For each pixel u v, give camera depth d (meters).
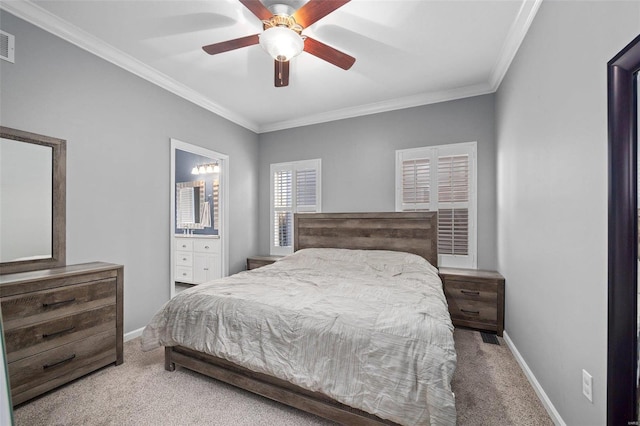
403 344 1.40
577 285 1.39
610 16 1.15
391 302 1.82
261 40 1.80
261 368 1.66
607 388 1.14
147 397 1.80
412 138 3.55
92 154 2.41
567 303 1.49
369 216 3.60
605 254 1.18
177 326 2.00
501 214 2.84
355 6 1.97
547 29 1.73
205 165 5.48
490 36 2.30
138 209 2.78
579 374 1.37
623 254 1.08
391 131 3.67
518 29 2.15
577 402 1.39
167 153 3.08
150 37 2.33
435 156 3.41
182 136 3.26
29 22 2.02
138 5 1.96
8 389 0.72
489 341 2.64
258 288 2.18
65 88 2.23
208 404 1.74
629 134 1.05
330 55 2.09
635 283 1.06
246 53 2.57
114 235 2.57
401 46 2.45
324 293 2.06
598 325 1.23
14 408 1.67
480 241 3.20
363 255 3.23
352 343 1.48
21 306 1.70
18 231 1.98
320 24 2.17
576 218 1.41
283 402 1.65
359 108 3.79
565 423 1.49
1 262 1.90
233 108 3.85
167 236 3.07
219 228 3.95
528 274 2.05
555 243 1.62
